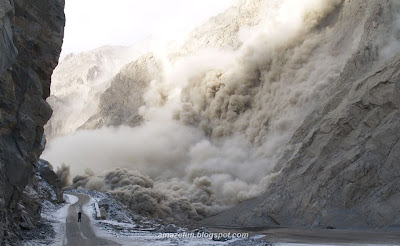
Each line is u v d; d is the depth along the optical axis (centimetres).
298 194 5312
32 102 2491
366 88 5244
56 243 2323
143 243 2448
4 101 2012
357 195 4575
